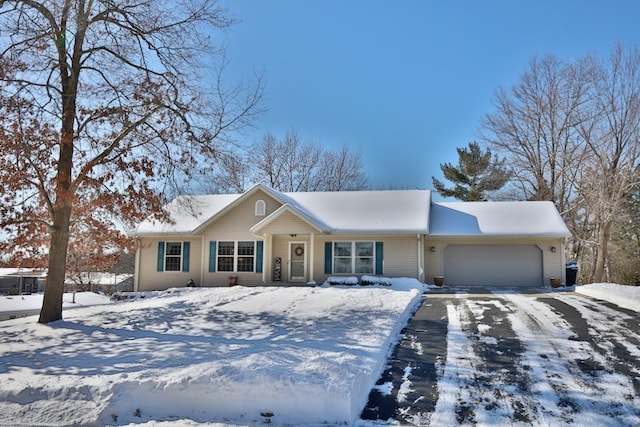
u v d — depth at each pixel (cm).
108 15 1305
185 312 1303
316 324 1059
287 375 600
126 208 1291
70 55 1288
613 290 1528
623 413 570
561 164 3403
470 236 2159
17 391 624
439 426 544
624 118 2844
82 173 1231
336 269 2206
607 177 2836
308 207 2395
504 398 624
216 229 2295
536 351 844
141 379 623
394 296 1477
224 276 2262
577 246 3297
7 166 1136
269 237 2205
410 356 823
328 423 554
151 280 2355
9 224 1180
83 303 2136
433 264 2234
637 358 793
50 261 1241
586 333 978
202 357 755
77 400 602
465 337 959
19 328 1130
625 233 2962
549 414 570
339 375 610
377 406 605
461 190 4041
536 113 3481
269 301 1438
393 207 2311
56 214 1252
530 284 2164
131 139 1317
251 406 578
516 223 2219
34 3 1170
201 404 590
